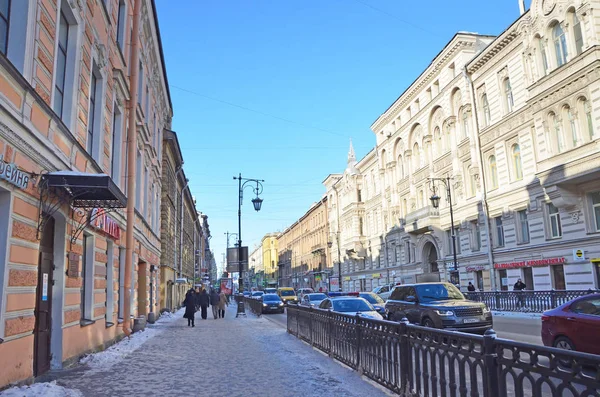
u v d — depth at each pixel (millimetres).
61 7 9117
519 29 27734
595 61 21844
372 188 56844
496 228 31078
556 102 24500
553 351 3707
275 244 134250
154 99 24312
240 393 7191
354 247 59000
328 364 9758
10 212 6656
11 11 7090
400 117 47281
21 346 7070
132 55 16453
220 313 29422
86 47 10477
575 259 23594
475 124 32781
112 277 13844
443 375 5422
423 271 41875
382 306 19031
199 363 10094
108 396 7020
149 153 21281
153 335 16422
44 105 7469
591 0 22359
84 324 10516
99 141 11867
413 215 41656
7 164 6320
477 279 32875
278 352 11758
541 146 25859
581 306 9289
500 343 4406
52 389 6941
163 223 30062
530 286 27641
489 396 4430
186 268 50188
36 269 7613
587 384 3383
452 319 12742
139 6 17141
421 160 42344
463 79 34188
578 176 22484
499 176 30516
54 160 8266
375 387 7375
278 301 34656
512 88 28953
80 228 9914
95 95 12031
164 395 7090
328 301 15617
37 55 7473
